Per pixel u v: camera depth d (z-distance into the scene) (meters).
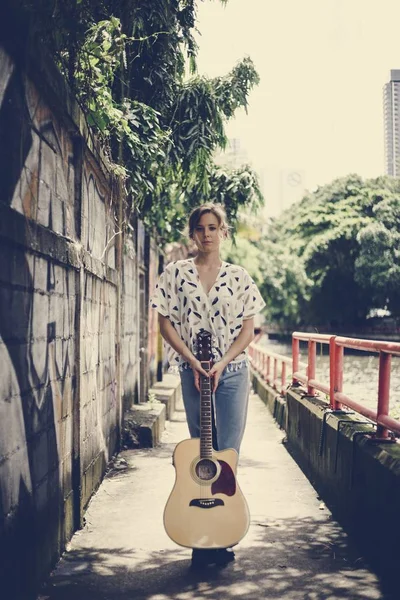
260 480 6.62
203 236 4.19
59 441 4.36
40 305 3.84
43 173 4.04
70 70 5.23
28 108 3.65
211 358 4.15
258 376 15.84
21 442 3.40
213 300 4.18
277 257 38.69
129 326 9.55
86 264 5.37
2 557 3.01
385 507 3.94
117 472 6.84
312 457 6.62
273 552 4.43
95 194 6.20
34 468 3.66
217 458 4.03
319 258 43.94
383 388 4.56
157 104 8.77
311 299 48.50
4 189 3.20
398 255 37.12
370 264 37.59
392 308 39.94
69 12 4.55
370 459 4.32
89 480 5.61
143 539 4.72
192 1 8.27
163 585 3.87
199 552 4.13
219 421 4.27
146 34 8.04
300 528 4.98
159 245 14.46
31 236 3.54
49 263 4.08
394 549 3.75
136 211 9.95
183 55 8.70
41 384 3.86
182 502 4.00
